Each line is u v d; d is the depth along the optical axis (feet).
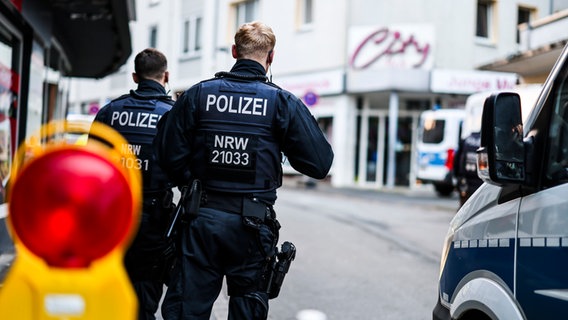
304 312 18.88
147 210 13.05
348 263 26.73
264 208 10.68
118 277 5.32
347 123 78.07
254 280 10.64
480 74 75.46
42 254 5.04
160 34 105.09
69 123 9.56
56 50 36.32
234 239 10.48
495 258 9.20
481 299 9.25
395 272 25.09
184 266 10.50
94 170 5.16
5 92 19.88
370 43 75.56
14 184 5.09
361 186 78.18
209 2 94.79
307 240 32.40
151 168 13.10
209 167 10.62
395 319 18.48
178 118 10.87
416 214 45.78
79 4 27.45
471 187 30.76
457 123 62.34
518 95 8.66
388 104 79.10
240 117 10.69
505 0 71.46
